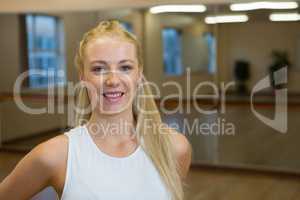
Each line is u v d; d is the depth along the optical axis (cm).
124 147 105
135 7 483
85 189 98
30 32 598
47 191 138
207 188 400
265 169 457
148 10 492
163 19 485
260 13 437
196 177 438
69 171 100
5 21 571
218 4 448
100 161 102
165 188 105
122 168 102
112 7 491
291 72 435
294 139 444
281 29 432
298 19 424
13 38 581
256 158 460
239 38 449
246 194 384
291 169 448
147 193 102
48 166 101
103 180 99
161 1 468
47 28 582
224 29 454
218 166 471
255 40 443
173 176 108
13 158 513
